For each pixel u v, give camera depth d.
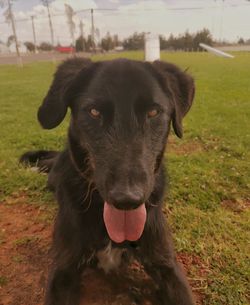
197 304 0.30
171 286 0.30
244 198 0.46
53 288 0.29
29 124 0.81
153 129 0.28
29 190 0.48
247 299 0.30
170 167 0.52
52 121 0.31
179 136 0.31
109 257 0.32
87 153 0.29
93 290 0.31
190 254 0.35
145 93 0.27
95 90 0.28
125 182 0.24
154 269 0.31
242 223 0.40
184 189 0.46
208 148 0.63
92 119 0.27
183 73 0.33
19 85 1.58
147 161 0.26
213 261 0.34
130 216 0.27
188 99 0.32
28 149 0.63
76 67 0.31
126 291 0.31
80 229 0.30
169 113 0.30
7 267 0.34
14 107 1.04
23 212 0.43
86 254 0.31
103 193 0.25
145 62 0.31
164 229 0.32
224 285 0.31
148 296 0.31
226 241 0.37
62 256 0.31
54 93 0.31
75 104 0.29
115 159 0.25
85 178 0.30
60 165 0.34
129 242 0.31
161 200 0.32
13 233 0.39
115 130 0.27
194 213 0.42
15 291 0.32
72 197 0.31
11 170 0.53
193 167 0.53
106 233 0.30
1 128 0.77
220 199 0.45
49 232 0.40
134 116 0.27
